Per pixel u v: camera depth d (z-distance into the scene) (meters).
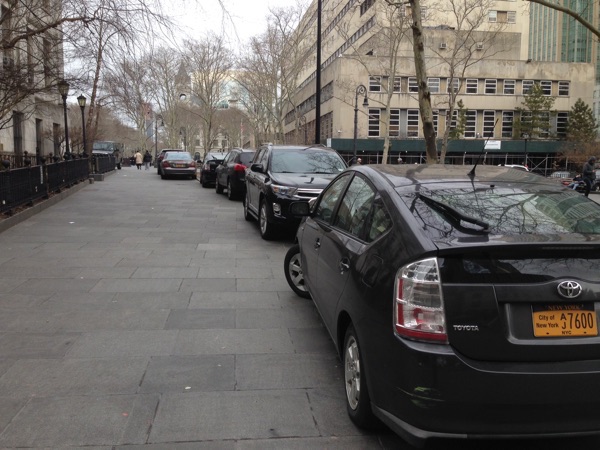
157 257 8.42
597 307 2.78
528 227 3.11
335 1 50.56
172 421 3.46
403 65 52.53
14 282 6.77
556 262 2.79
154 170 43.56
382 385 2.97
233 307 5.90
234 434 3.32
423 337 2.76
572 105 58.69
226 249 9.20
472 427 2.70
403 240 3.05
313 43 49.38
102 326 5.21
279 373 4.22
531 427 2.70
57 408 3.60
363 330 3.20
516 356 2.70
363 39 49.88
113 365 4.31
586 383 2.68
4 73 13.17
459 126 54.00
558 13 40.09
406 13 39.31
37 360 4.39
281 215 9.55
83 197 17.58
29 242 9.48
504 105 56.81
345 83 47.19
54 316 5.49
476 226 3.05
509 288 2.73
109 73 14.10
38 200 14.42
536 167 57.66
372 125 54.09
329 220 4.79
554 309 2.75
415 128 54.66
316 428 3.42
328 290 4.25
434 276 2.77
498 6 55.72
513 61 56.62
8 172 11.36
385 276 3.05
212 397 3.80
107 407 3.62
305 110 70.62
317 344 4.85
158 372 4.20
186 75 54.22
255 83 52.28
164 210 14.50
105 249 8.98
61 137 30.31
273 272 7.57
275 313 5.71
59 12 12.70
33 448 3.12
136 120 60.47
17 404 3.64
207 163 22.64
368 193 4.00
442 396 2.68
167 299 6.16
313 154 10.92
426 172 4.08
